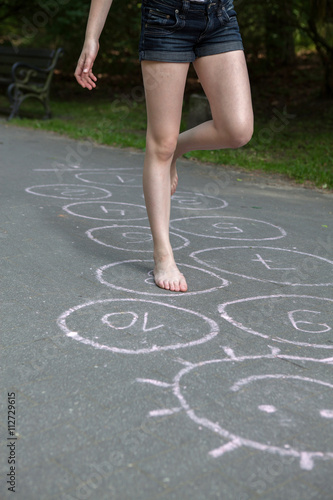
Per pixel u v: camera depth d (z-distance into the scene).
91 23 3.03
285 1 11.54
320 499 1.69
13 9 13.95
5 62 11.25
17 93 10.16
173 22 2.92
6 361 2.37
